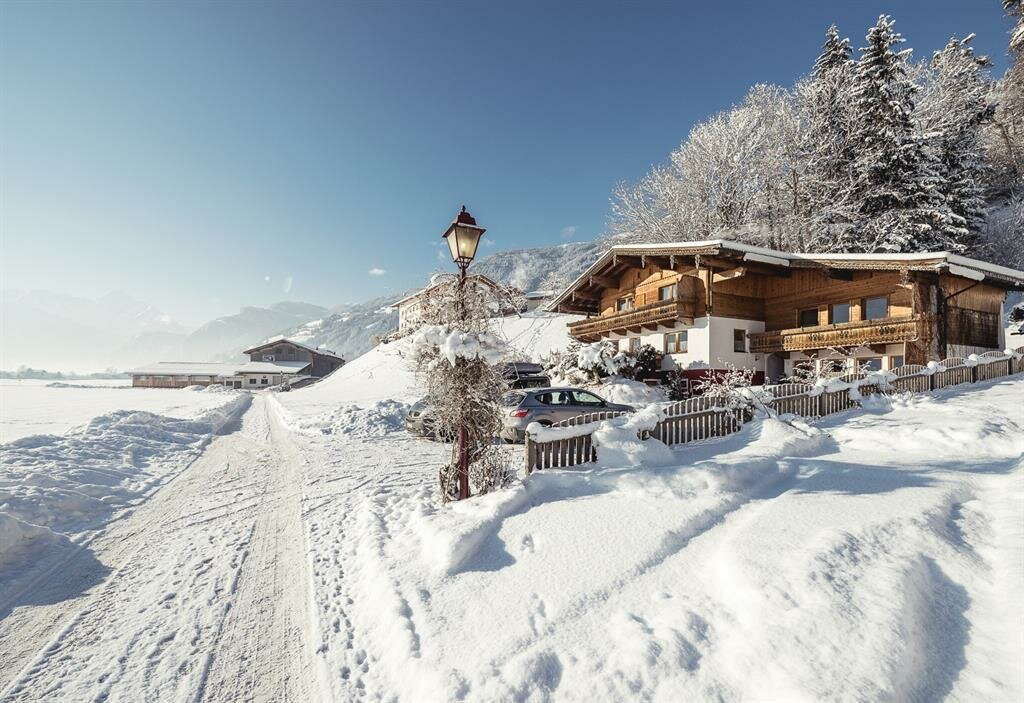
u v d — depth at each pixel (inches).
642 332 983.6
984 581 136.1
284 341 3624.5
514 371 259.4
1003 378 611.5
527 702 107.0
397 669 126.6
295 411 909.2
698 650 116.9
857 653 107.0
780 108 1301.7
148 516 264.1
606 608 138.6
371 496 277.1
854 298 739.4
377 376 2081.7
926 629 119.5
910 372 538.9
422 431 531.8
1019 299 1179.9
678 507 204.1
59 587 179.9
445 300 247.9
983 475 225.9
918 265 621.0
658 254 844.0
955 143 1241.4
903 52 1205.7
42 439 406.6
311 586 179.2
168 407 1059.3
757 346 831.1
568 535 184.5
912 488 208.4
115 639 146.6
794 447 322.3
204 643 144.5
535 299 2222.0
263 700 120.5
